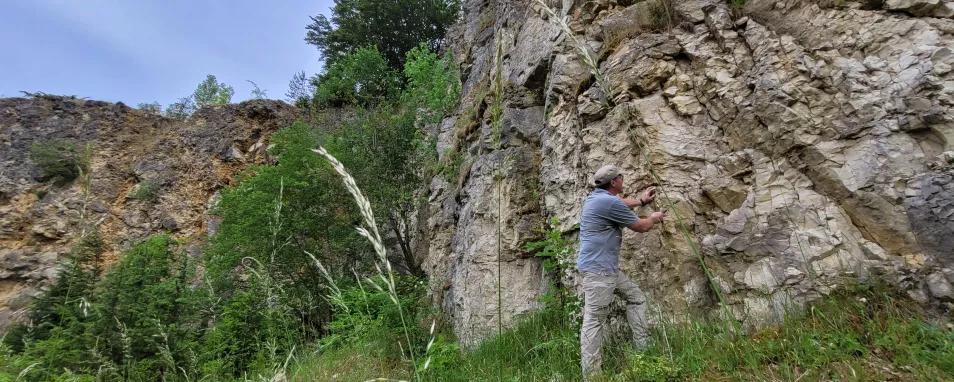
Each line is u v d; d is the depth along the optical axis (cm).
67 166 2266
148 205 2223
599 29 614
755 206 368
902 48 339
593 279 343
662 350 319
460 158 1001
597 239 350
